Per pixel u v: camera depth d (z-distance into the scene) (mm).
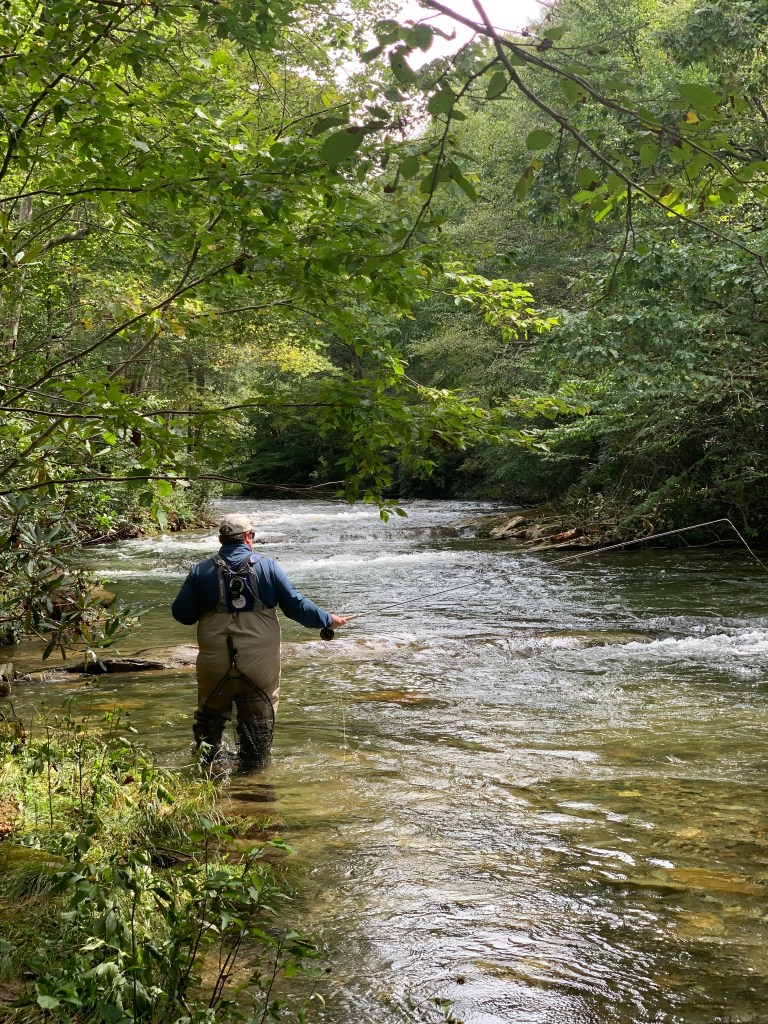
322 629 5285
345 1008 2613
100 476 3982
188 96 4457
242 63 6742
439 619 10961
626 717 6406
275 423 4105
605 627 10227
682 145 2176
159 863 3613
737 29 14219
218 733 5195
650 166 2223
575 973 2838
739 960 2926
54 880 2428
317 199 3834
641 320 13109
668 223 12773
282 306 4434
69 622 3789
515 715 6492
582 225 3350
